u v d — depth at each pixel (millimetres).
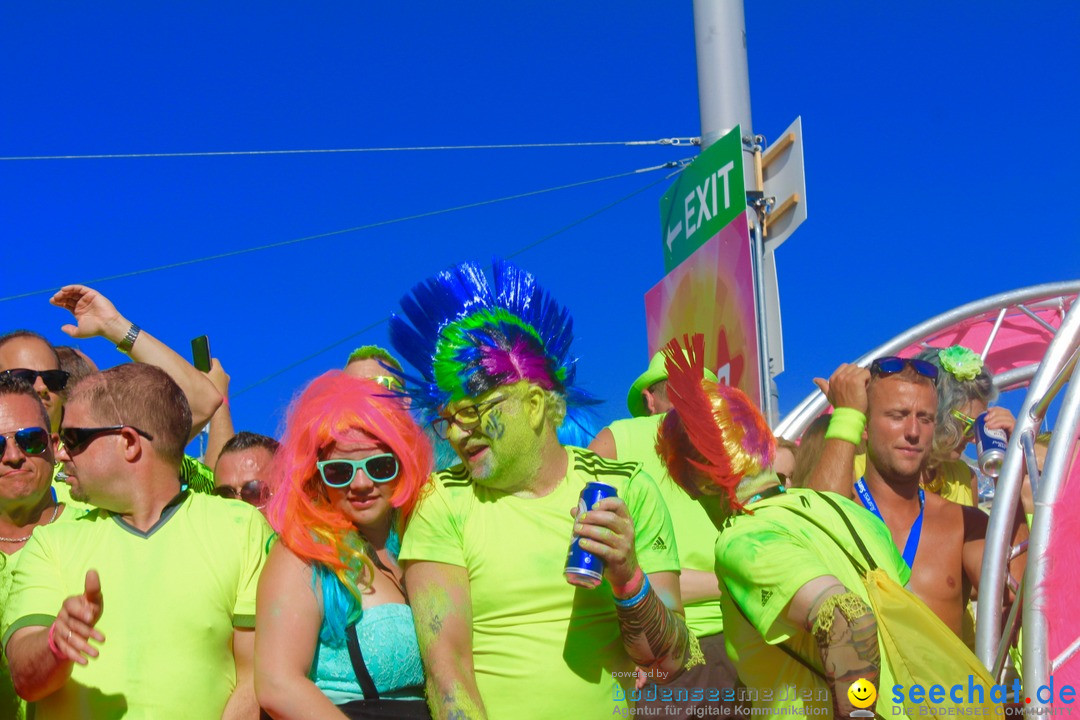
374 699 2514
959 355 4047
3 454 3033
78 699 2508
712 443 2666
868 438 3557
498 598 2502
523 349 2580
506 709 2457
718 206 6121
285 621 2498
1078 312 3824
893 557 2670
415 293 2643
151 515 2709
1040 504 3346
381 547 2734
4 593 3018
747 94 6852
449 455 2879
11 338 3830
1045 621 3234
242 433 3809
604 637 2539
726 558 2510
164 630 2553
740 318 5812
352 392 2662
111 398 2713
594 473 2660
